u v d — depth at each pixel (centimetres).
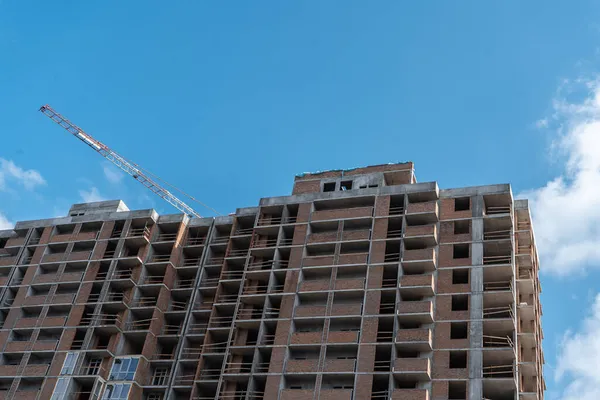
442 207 7875
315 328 7456
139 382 7775
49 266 9050
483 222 7638
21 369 8088
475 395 6481
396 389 6575
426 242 7600
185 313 8244
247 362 7512
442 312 7094
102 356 8006
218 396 7162
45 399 7756
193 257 8919
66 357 8050
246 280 7988
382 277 7450
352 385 6931
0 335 8506
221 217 9044
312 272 7794
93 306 8450
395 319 7062
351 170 8788
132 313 8331
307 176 8931
